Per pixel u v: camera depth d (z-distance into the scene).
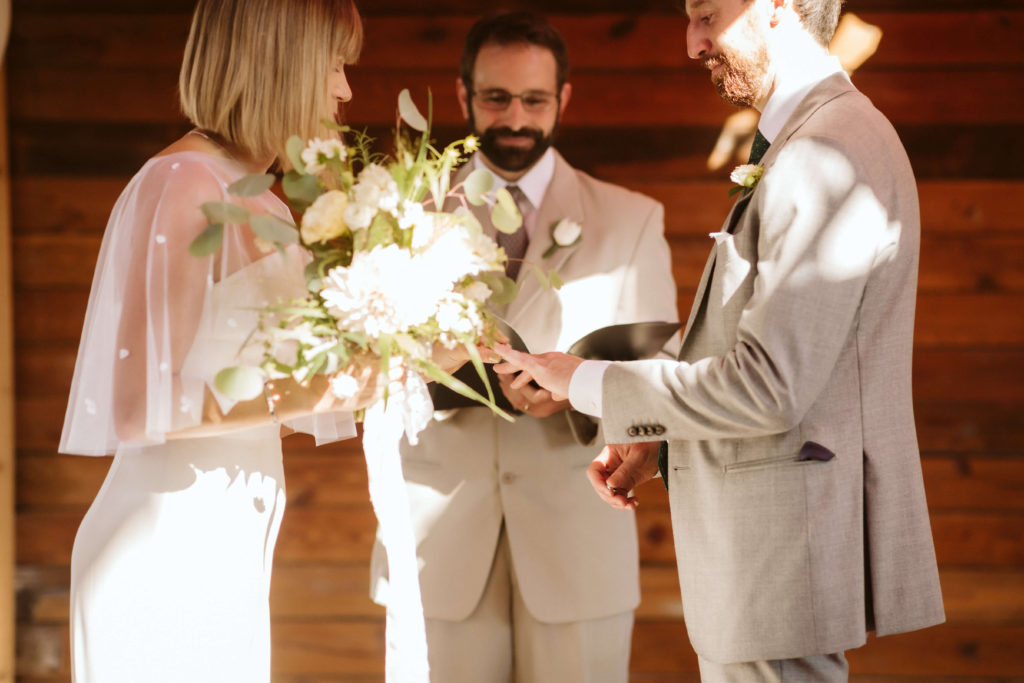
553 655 2.26
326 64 1.73
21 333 3.11
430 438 2.32
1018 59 3.02
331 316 1.56
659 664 3.11
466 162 2.47
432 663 2.28
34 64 3.10
